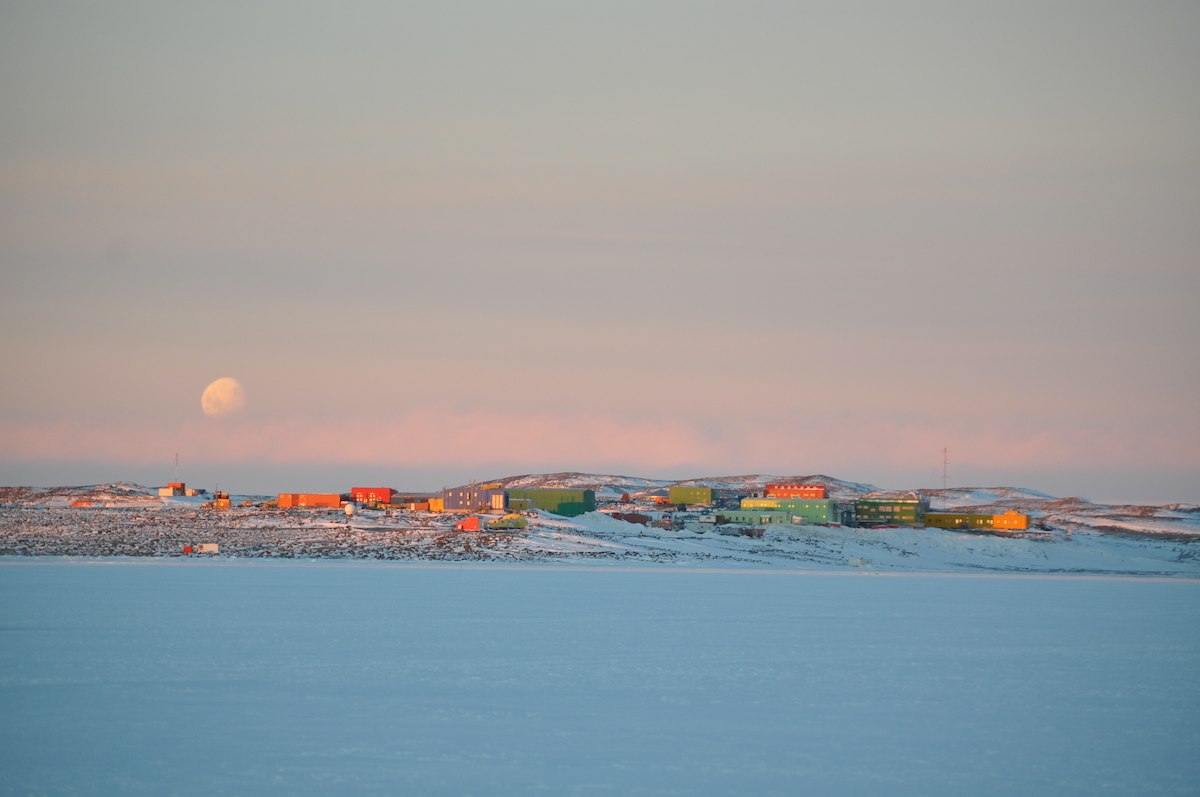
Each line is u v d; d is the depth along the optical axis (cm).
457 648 10375
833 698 8188
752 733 6906
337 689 8062
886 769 6128
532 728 6869
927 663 10131
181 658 9462
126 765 5888
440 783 5622
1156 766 6369
